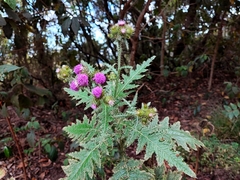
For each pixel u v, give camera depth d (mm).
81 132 878
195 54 3527
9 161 1933
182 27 3428
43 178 1790
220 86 3270
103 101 797
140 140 844
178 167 773
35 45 2678
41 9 2176
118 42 913
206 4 2645
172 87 3271
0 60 2643
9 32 1694
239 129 2111
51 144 1840
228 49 3506
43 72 2814
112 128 927
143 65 983
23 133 2260
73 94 906
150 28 3293
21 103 1577
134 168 932
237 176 1724
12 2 1047
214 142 1856
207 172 1761
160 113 2686
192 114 2602
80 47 2779
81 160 835
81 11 2363
